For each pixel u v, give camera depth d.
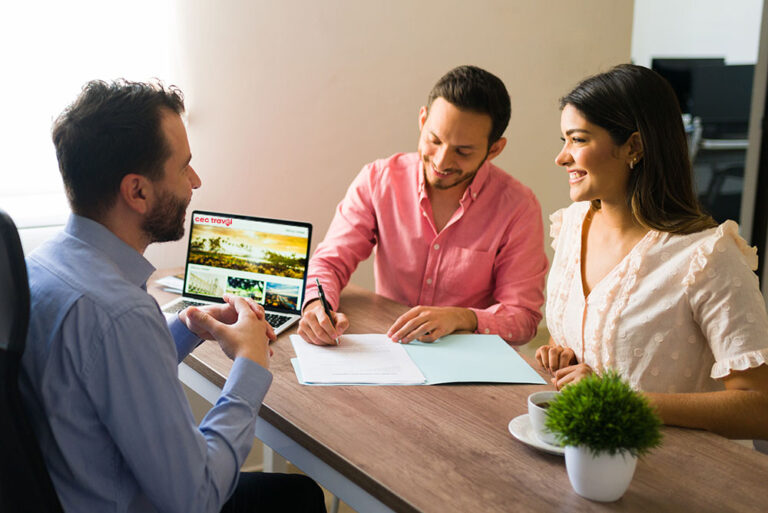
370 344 1.56
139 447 0.94
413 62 2.80
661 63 5.37
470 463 1.09
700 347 1.36
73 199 1.04
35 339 0.95
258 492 1.42
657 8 6.84
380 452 1.12
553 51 3.22
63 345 0.93
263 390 1.15
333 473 1.13
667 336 1.36
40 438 0.95
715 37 6.95
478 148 1.76
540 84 3.22
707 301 1.30
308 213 2.67
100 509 0.98
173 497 0.96
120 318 0.94
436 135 1.75
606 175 1.39
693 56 7.01
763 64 3.50
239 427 1.08
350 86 2.66
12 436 0.87
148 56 2.24
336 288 1.88
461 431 1.19
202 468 0.97
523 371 1.44
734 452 1.13
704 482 1.04
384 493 1.02
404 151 2.86
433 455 1.11
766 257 3.66
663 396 1.24
